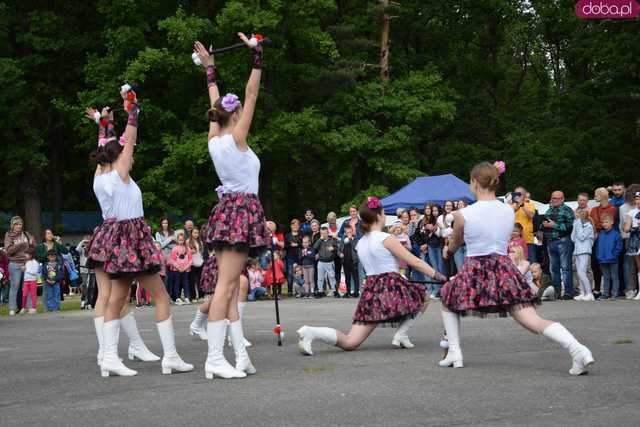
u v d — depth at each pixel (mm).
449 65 41906
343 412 4777
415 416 4613
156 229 30312
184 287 19375
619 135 38250
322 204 40000
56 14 35156
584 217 15742
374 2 34812
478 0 41219
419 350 7902
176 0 32094
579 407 4758
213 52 7148
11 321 14562
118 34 31203
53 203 38688
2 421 4871
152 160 32281
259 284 20172
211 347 6363
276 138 31328
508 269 6312
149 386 6090
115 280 6781
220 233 6379
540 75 49812
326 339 7746
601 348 7508
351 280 20109
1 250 16609
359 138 32812
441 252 17812
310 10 32188
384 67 35250
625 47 32812
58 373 7031
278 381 6039
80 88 35281
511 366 6523
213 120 6613
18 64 32844
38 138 33562
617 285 15766
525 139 39719
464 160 40250
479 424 4363
